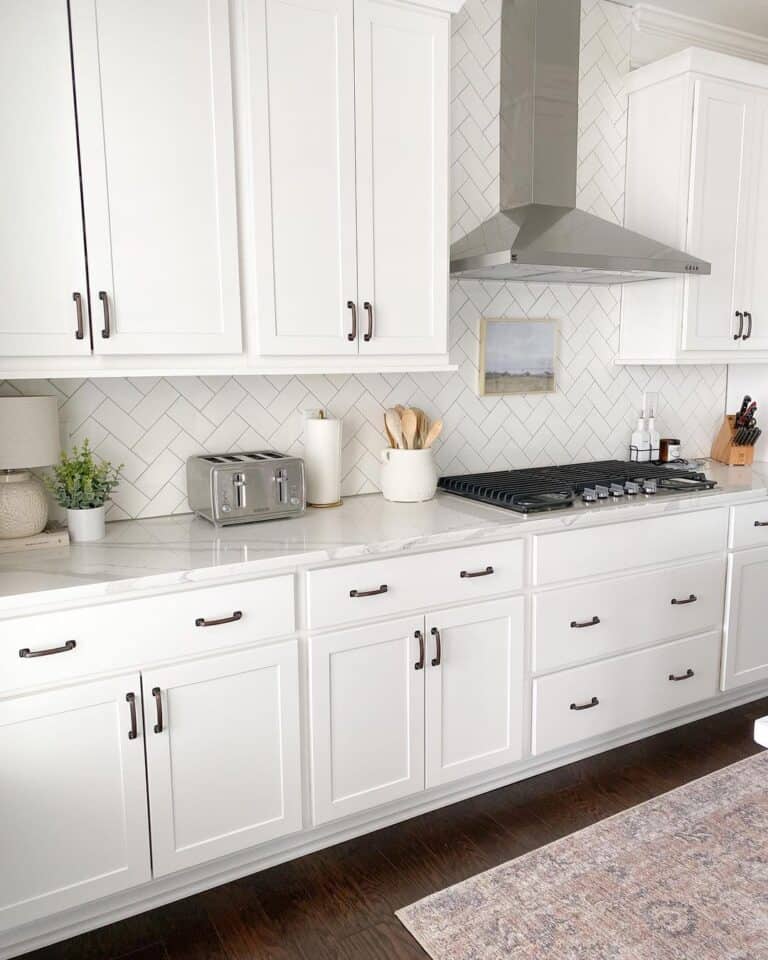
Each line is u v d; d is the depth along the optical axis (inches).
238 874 84.5
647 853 87.6
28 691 68.7
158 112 77.4
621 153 125.9
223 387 98.7
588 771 105.4
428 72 92.5
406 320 95.3
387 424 105.9
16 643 67.4
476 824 93.6
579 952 73.5
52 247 74.0
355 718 86.4
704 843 89.1
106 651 71.5
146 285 79.0
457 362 115.6
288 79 83.6
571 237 101.9
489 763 97.2
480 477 115.8
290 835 87.0
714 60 115.4
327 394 106.3
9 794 68.7
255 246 84.1
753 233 125.3
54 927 74.9
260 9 81.0
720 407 146.5
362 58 87.7
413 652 89.0
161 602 73.5
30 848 70.3
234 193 82.5
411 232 94.0
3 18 69.7
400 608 87.4
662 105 119.1
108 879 74.4
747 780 102.0
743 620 118.8
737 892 81.2
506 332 119.0
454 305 113.8
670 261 105.7
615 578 104.0
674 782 102.1
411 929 76.6
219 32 79.4
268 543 83.8
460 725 94.2
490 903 80.0
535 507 97.2
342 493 109.5
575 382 127.6
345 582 83.4
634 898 80.5
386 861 86.9
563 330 125.0
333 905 80.0
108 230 76.3
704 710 121.2
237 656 78.0
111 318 77.5
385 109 90.2
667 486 111.7
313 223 87.2
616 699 107.0
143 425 94.4
